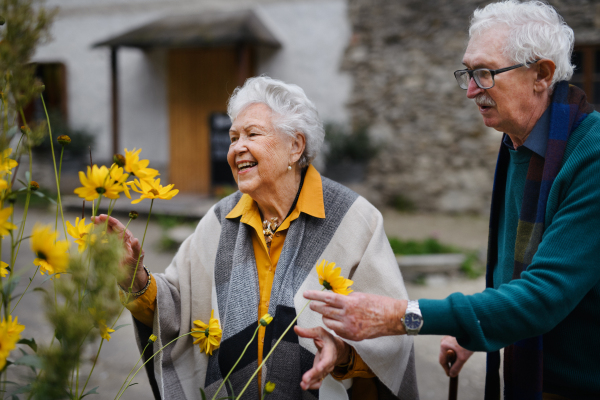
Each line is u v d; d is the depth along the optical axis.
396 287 1.39
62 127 8.88
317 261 1.41
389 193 8.27
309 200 1.45
